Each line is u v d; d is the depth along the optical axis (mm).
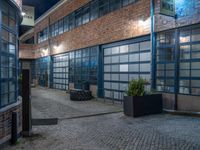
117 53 13875
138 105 8938
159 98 9586
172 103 9727
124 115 9344
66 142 5930
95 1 15875
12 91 6586
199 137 5934
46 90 23047
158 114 9391
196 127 6984
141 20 11398
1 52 5656
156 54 10539
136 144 5602
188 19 8984
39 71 29469
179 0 9320
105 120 8609
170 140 5770
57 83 23719
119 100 13742
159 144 5512
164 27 9992
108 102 13992
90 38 16438
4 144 5570
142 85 9242
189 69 9109
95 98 15625
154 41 10547
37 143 5863
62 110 11062
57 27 23266
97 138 6234
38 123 8219
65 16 21000
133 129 7039
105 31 14562
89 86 16656
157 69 10508
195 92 8898
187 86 9180
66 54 21172
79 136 6465
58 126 7730
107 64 14945
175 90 9562
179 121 7922
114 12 13633
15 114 5812
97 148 5414
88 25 16719
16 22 6992
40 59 29031
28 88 6535
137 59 12156
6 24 6105
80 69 18203
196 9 8695
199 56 8734
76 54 18969
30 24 15211
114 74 14211
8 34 6250
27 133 6465
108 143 5773
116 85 14031
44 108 11711
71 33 19719
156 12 10406
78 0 18281
